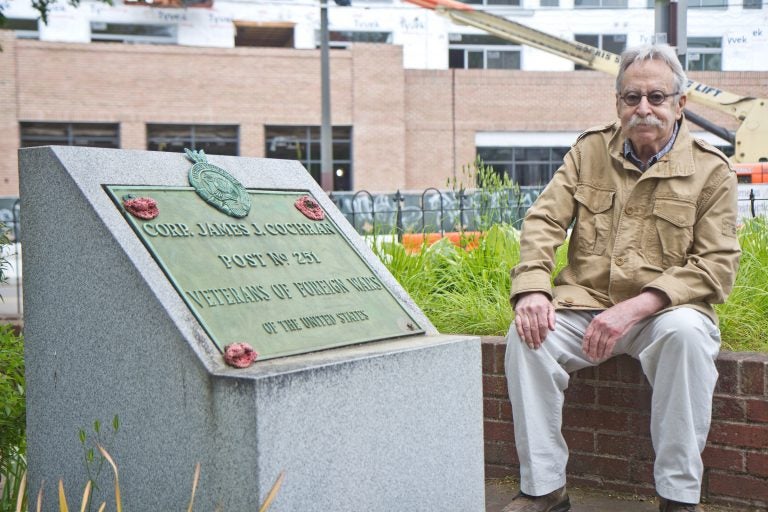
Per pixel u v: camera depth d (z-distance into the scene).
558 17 31.17
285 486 2.22
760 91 28.42
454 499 2.80
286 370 2.24
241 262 2.65
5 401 3.04
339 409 2.37
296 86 26.25
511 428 3.61
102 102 24.94
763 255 4.21
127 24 29.02
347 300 2.82
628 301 2.89
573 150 3.29
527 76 28.23
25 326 2.69
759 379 3.10
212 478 2.24
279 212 2.98
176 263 2.49
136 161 2.72
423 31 30.92
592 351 2.87
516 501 2.92
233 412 2.18
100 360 2.48
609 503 3.29
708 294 2.92
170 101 25.45
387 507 2.54
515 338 2.95
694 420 2.78
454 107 27.89
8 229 4.20
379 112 26.67
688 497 2.77
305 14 30.62
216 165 2.93
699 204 3.04
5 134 24.19
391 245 4.70
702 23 30.77
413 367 2.63
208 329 2.35
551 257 3.12
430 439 2.70
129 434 2.42
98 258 2.46
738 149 12.80
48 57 24.45
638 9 31.25
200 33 29.67
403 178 26.98
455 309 4.19
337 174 26.91
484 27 16.36
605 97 28.62
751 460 3.12
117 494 2.12
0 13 7.70
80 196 2.49
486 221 5.25
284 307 2.61
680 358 2.76
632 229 3.08
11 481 3.07
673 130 3.14
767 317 3.80
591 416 3.45
